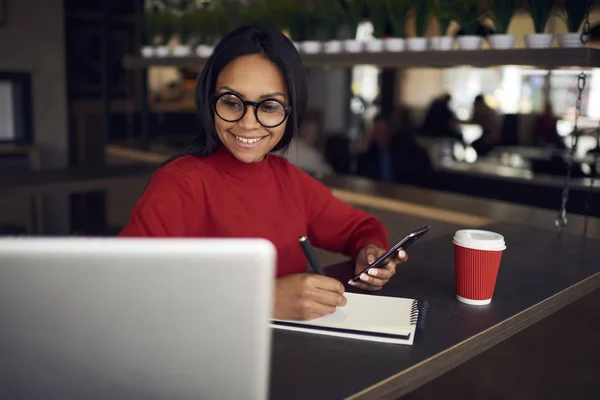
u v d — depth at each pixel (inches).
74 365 23.4
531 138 224.8
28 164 160.6
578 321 55.4
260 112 45.5
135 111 183.3
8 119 161.0
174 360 23.4
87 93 176.1
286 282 38.4
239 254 22.1
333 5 116.3
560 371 53.4
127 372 23.6
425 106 331.0
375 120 174.9
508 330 41.5
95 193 179.9
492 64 78.5
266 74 44.9
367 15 110.3
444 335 37.9
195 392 23.9
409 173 168.4
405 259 47.3
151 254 22.0
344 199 104.3
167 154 145.1
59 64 167.3
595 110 263.1
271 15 126.5
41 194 99.3
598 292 56.5
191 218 46.8
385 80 248.8
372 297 42.9
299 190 55.3
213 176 48.4
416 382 33.5
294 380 31.0
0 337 22.9
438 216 89.4
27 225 165.0
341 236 56.9
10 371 23.4
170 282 22.4
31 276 22.1
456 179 154.3
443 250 59.9
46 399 24.0
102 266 22.0
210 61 46.5
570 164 72.1
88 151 178.5
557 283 49.7
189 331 23.0
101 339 23.0
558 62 70.7
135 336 23.0
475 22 92.8
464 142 231.9
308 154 141.2
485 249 42.2
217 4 140.8
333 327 37.1
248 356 23.3
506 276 51.5
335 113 294.7
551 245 63.2
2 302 22.4
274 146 50.6
